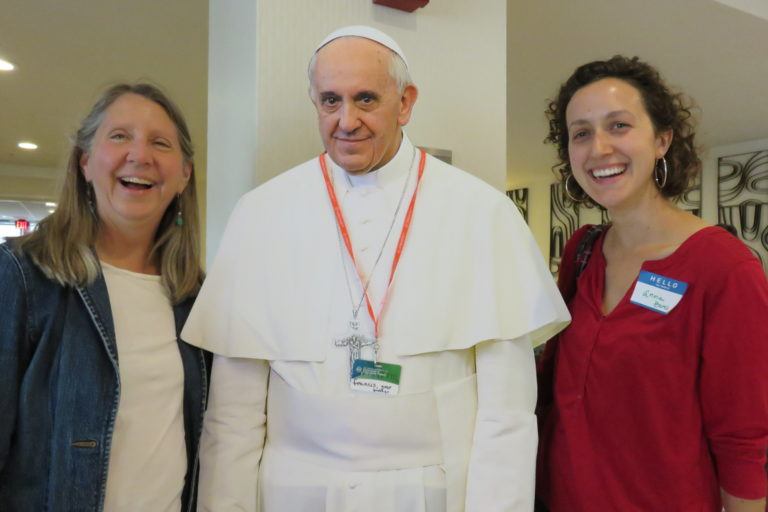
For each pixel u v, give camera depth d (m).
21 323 0.93
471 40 1.70
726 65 3.21
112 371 0.98
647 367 1.06
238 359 1.12
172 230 1.16
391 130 1.03
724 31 2.71
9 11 2.49
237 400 1.11
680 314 1.05
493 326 1.04
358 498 0.98
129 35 2.77
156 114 1.06
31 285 0.95
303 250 1.12
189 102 4.04
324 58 0.99
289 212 1.16
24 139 5.19
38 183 6.80
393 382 1.01
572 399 1.15
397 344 1.03
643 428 1.06
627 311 1.10
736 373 1.00
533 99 3.86
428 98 1.64
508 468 1.01
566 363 1.18
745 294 1.00
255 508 1.08
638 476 1.07
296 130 1.44
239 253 1.16
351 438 1.00
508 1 2.40
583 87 1.19
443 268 1.09
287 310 1.08
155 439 1.03
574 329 1.19
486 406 1.05
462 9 1.68
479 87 1.72
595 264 1.24
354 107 0.98
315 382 1.04
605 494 1.09
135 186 1.04
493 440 1.03
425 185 1.15
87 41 2.84
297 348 1.05
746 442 1.01
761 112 4.30
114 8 2.46
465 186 1.16
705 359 1.03
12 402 0.91
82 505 0.93
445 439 1.04
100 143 1.01
